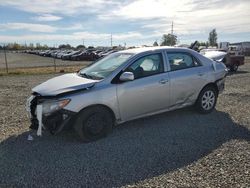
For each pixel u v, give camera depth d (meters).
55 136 5.25
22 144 4.89
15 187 3.50
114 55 5.96
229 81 12.16
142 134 5.31
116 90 5.09
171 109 5.96
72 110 4.71
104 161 4.18
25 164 4.11
